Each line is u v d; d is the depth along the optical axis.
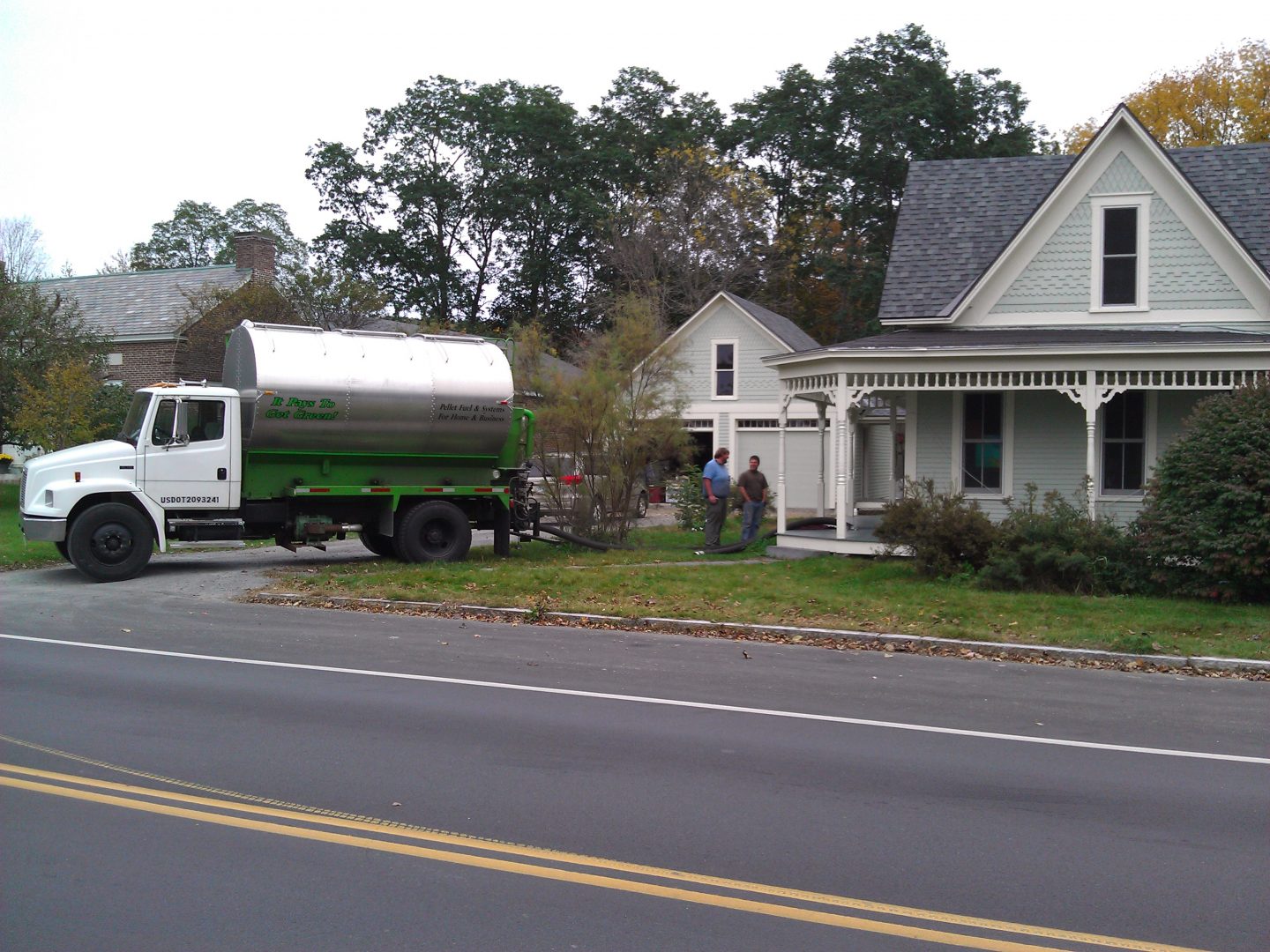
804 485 36.94
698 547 21.39
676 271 46.72
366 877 5.27
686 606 14.40
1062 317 20.23
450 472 19.28
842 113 50.91
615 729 8.23
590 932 4.70
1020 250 20.39
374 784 6.73
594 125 54.44
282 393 17.27
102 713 8.46
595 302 48.75
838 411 18.83
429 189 52.16
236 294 31.88
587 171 52.69
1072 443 19.88
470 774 6.96
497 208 52.44
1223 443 14.58
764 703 9.34
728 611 14.07
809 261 50.34
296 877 5.26
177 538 17.28
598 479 22.16
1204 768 7.46
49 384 26.16
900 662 11.63
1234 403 14.94
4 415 27.89
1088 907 5.04
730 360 37.78
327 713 8.57
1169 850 5.81
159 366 34.72
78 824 5.96
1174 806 6.58
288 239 67.62
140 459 16.95
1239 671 11.29
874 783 6.95
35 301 28.89
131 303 37.09
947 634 12.65
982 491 20.30
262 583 16.58
